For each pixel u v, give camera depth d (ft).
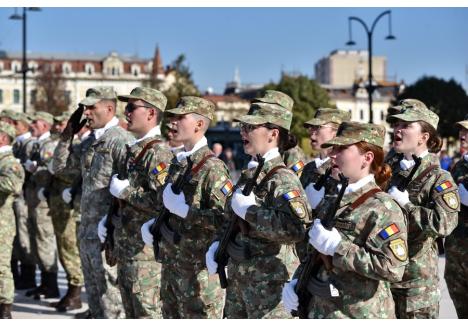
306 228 17.89
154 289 23.98
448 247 23.89
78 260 33.06
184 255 21.72
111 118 28.14
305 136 207.10
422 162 21.40
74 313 32.35
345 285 15.38
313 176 26.76
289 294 16.17
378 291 15.56
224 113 287.48
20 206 38.09
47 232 35.58
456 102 213.25
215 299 21.85
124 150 26.13
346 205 15.55
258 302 18.88
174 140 22.39
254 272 18.86
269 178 18.56
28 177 35.94
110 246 24.86
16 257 38.40
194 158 21.83
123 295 24.43
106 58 325.21
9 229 30.22
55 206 32.91
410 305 20.97
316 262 15.83
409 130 21.45
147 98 24.63
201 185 21.26
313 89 216.95
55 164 31.17
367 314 15.34
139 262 23.85
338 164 15.78
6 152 29.91
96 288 27.43
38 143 36.99
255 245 18.88
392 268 14.78
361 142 15.64
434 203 20.61
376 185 15.72
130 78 327.67
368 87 98.73
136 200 23.48
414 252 20.86
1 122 30.14
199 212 20.92
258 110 19.44
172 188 21.33
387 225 15.01
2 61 312.29
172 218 22.02
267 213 17.87
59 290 38.09
